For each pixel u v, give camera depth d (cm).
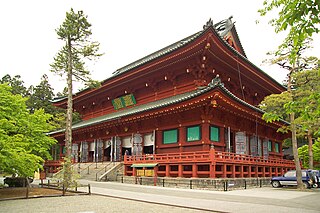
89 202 1731
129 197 1970
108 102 5200
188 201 1797
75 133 5075
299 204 1734
